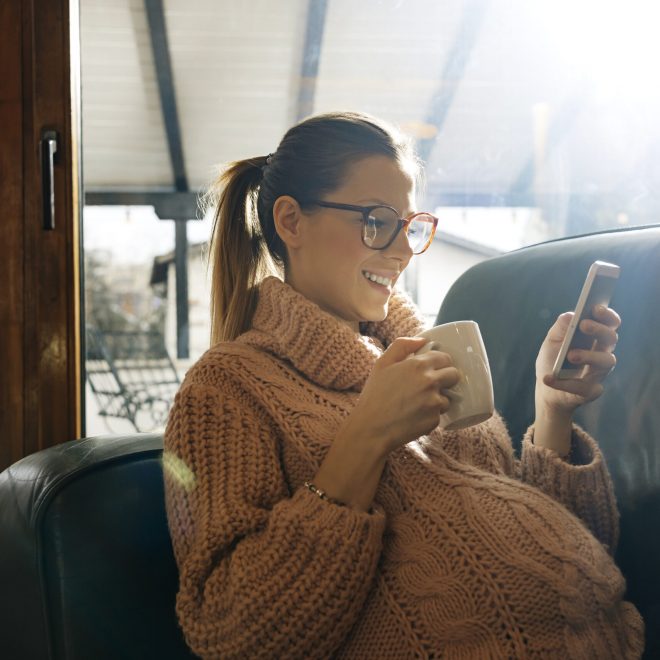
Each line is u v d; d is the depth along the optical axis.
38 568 0.75
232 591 0.71
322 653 0.71
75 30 1.52
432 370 0.74
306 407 0.84
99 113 5.08
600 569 0.76
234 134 5.27
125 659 0.77
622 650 0.75
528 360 1.07
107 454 0.84
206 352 0.90
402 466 0.82
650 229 0.98
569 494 0.90
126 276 5.99
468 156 5.65
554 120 4.94
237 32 3.96
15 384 1.51
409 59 4.34
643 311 0.92
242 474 0.77
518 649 0.69
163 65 4.37
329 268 0.93
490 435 0.96
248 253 1.06
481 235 5.69
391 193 0.92
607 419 0.94
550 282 1.07
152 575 0.82
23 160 1.50
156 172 5.73
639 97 3.82
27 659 0.76
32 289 1.51
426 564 0.75
